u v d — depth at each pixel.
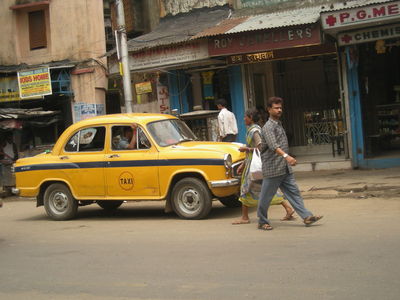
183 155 9.56
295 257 6.28
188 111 16.88
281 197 8.74
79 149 10.66
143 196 9.94
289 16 14.22
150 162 9.83
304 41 12.97
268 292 5.09
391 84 14.68
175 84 16.86
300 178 13.48
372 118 14.55
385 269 5.50
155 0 20.23
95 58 20.38
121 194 10.13
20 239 9.10
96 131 10.51
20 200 15.84
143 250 7.39
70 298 5.46
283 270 5.78
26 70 19.78
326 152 15.95
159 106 17.25
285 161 7.91
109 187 10.22
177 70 16.75
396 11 11.73
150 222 9.79
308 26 12.87
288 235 7.56
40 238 9.04
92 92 20.28
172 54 14.84
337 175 13.28
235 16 16.14
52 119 18.41
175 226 9.08
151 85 17.95
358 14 12.04
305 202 10.53
